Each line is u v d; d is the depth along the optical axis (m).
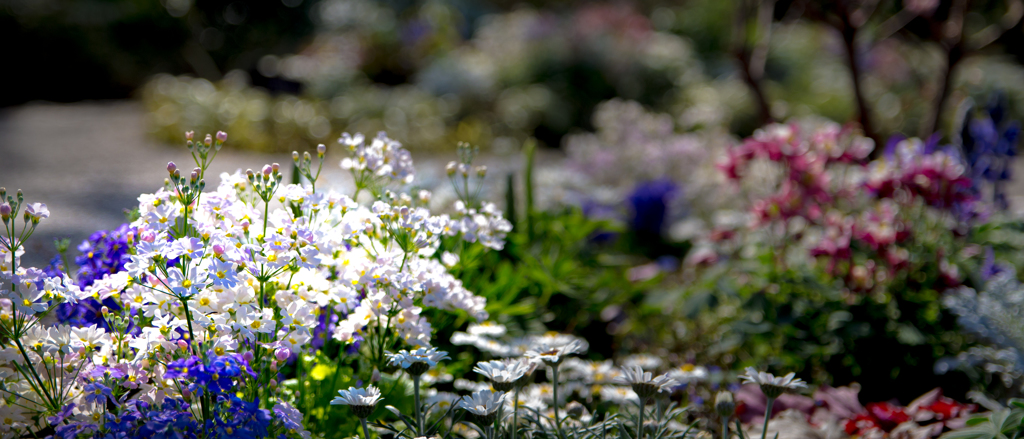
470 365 2.64
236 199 1.69
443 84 10.79
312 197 1.67
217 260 1.44
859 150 3.05
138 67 14.32
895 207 3.06
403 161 2.10
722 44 15.41
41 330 1.56
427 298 1.84
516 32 12.30
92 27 13.69
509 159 8.34
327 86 10.98
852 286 2.91
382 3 15.92
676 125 10.52
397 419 2.06
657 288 3.84
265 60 12.42
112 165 6.57
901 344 2.74
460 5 16.69
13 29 12.52
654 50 12.39
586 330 3.36
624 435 1.67
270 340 1.59
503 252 3.45
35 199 4.86
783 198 3.07
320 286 1.67
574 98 11.16
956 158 3.21
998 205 3.52
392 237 1.84
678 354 2.90
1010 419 1.80
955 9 4.71
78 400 1.56
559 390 2.37
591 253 3.96
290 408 1.56
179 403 1.46
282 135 8.69
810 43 13.94
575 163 6.34
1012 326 2.23
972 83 10.30
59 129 8.92
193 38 16.00
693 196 5.32
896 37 6.46
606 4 16.30
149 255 1.42
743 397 2.41
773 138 3.15
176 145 8.15
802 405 2.36
